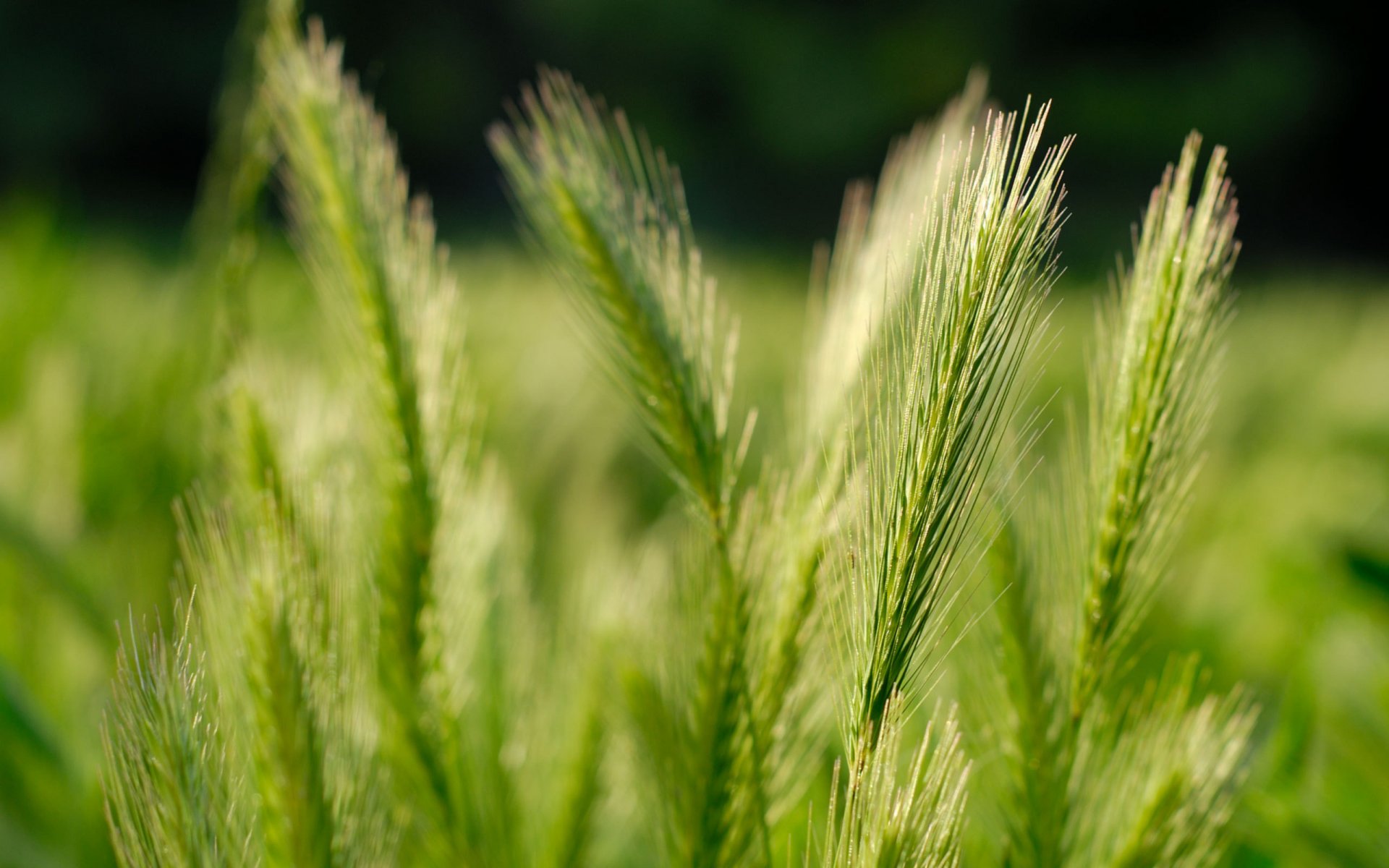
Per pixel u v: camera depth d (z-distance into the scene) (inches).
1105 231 287.4
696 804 19.6
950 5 373.7
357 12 348.8
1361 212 386.3
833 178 383.2
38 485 28.3
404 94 355.3
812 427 20.0
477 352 45.1
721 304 19.8
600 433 29.4
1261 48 373.7
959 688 20.6
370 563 20.2
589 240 19.6
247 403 20.5
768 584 19.6
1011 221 18.0
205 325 24.4
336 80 20.6
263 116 22.2
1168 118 365.4
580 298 19.7
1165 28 384.2
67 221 71.0
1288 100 365.7
